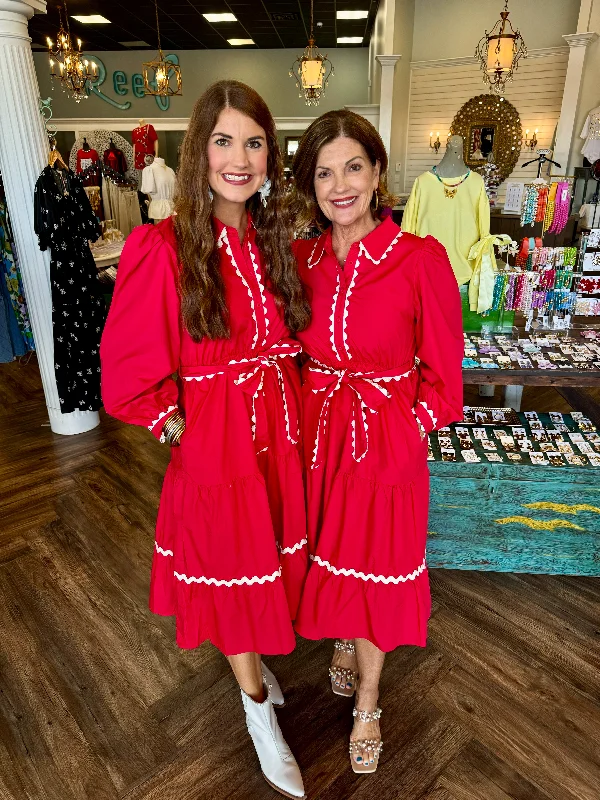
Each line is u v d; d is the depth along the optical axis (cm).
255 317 131
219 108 115
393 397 141
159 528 149
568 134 761
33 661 199
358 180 126
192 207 120
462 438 238
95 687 189
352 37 1098
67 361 341
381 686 186
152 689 188
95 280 346
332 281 136
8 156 317
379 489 141
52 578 239
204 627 145
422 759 163
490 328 268
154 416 132
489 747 166
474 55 860
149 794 156
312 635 156
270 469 142
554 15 807
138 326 125
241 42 1137
